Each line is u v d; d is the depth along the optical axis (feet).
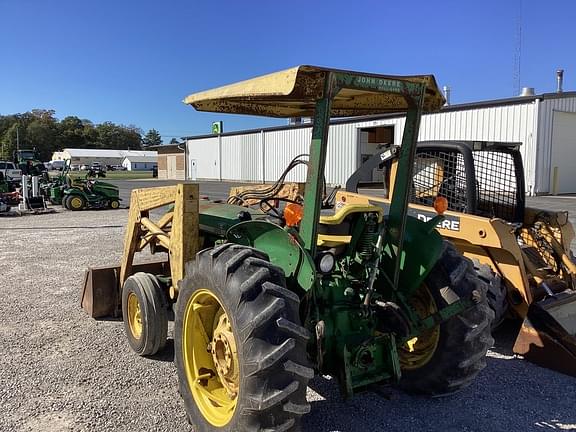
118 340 15.61
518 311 15.65
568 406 11.73
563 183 67.21
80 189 59.16
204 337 10.50
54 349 14.87
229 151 122.11
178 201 13.25
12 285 22.27
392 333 10.58
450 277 11.22
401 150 10.69
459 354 11.12
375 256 10.44
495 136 65.82
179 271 13.30
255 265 9.07
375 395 12.09
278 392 8.26
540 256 17.42
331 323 10.25
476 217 15.79
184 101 12.48
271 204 14.79
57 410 11.27
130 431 10.44
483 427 10.75
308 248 9.34
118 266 18.37
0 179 69.67
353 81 9.13
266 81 9.26
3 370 13.35
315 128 9.14
